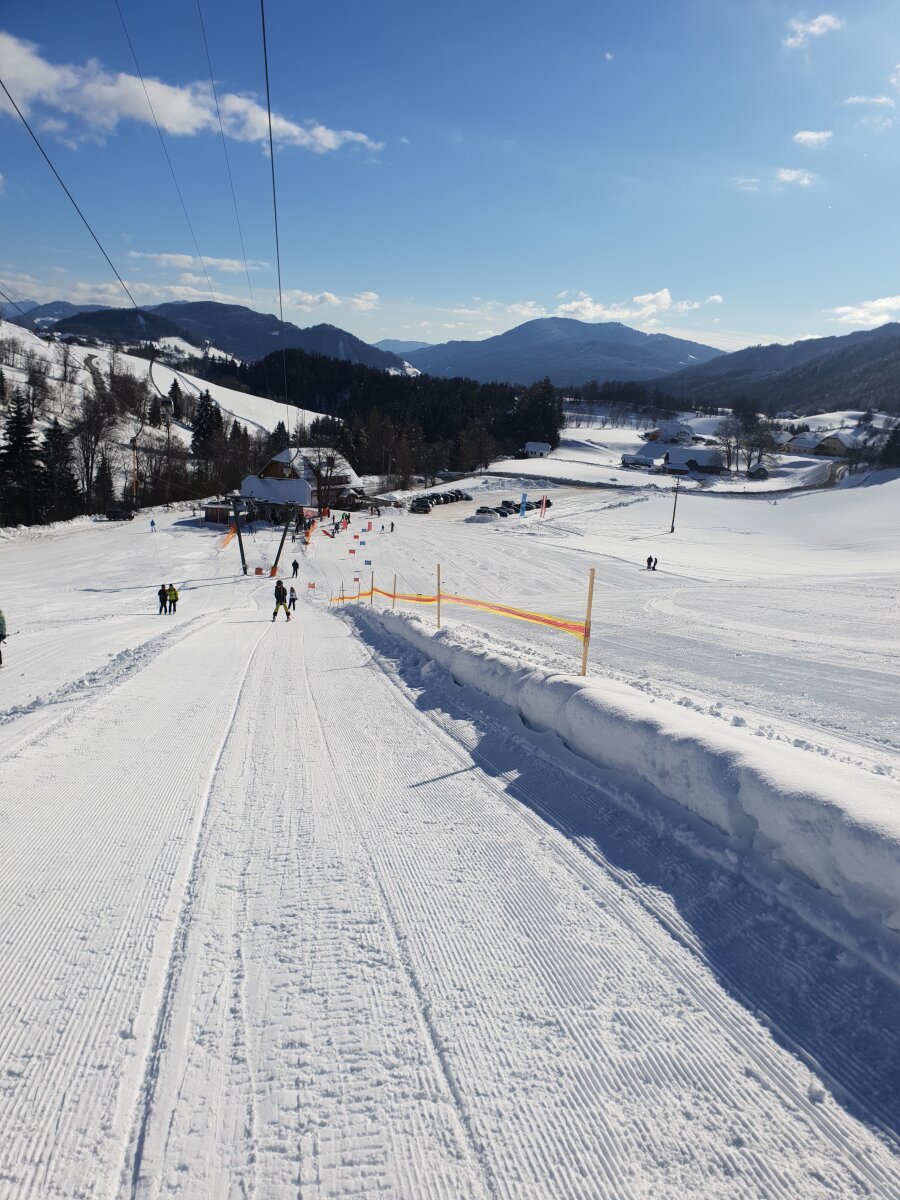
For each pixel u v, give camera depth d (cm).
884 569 4356
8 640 2038
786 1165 233
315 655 1413
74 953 353
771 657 1345
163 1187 230
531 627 1822
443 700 877
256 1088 270
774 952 338
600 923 374
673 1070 275
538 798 543
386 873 435
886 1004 298
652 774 502
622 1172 233
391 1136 249
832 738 784
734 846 421
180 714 870
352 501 8775
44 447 7419
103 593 3812
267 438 12600
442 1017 307
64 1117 257
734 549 5603
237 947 359
